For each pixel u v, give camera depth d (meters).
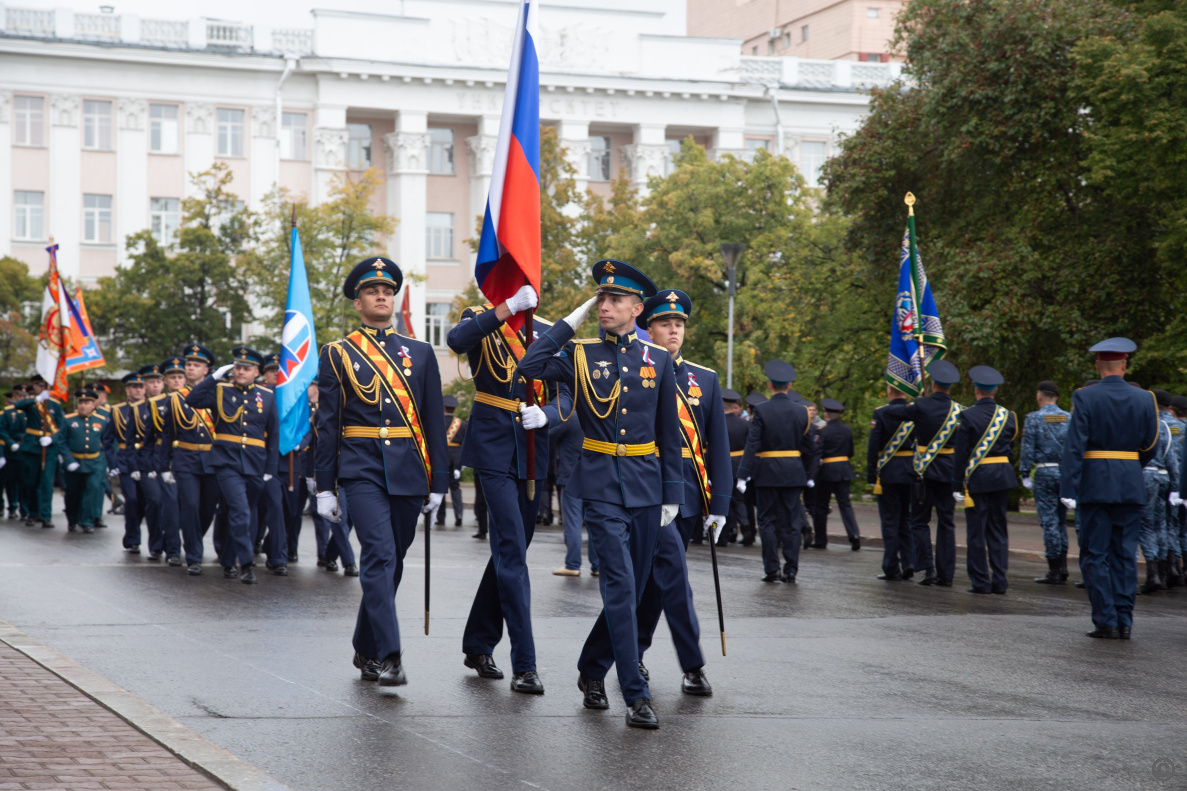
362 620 7.54
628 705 6.57
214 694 7.05
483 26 54.03
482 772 5.55
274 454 13.59
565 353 7.09
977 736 6.45
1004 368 26.28
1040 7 24.09
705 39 56.28
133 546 16.22
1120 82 21.55
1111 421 10.04
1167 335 22.48
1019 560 17.53
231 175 44.44
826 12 73.75
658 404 7.07
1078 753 6.13
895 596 12.52
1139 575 15.74
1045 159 24.84
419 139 53.19
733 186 36.03
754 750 6.06
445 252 55.28
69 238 50.31
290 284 14.34
